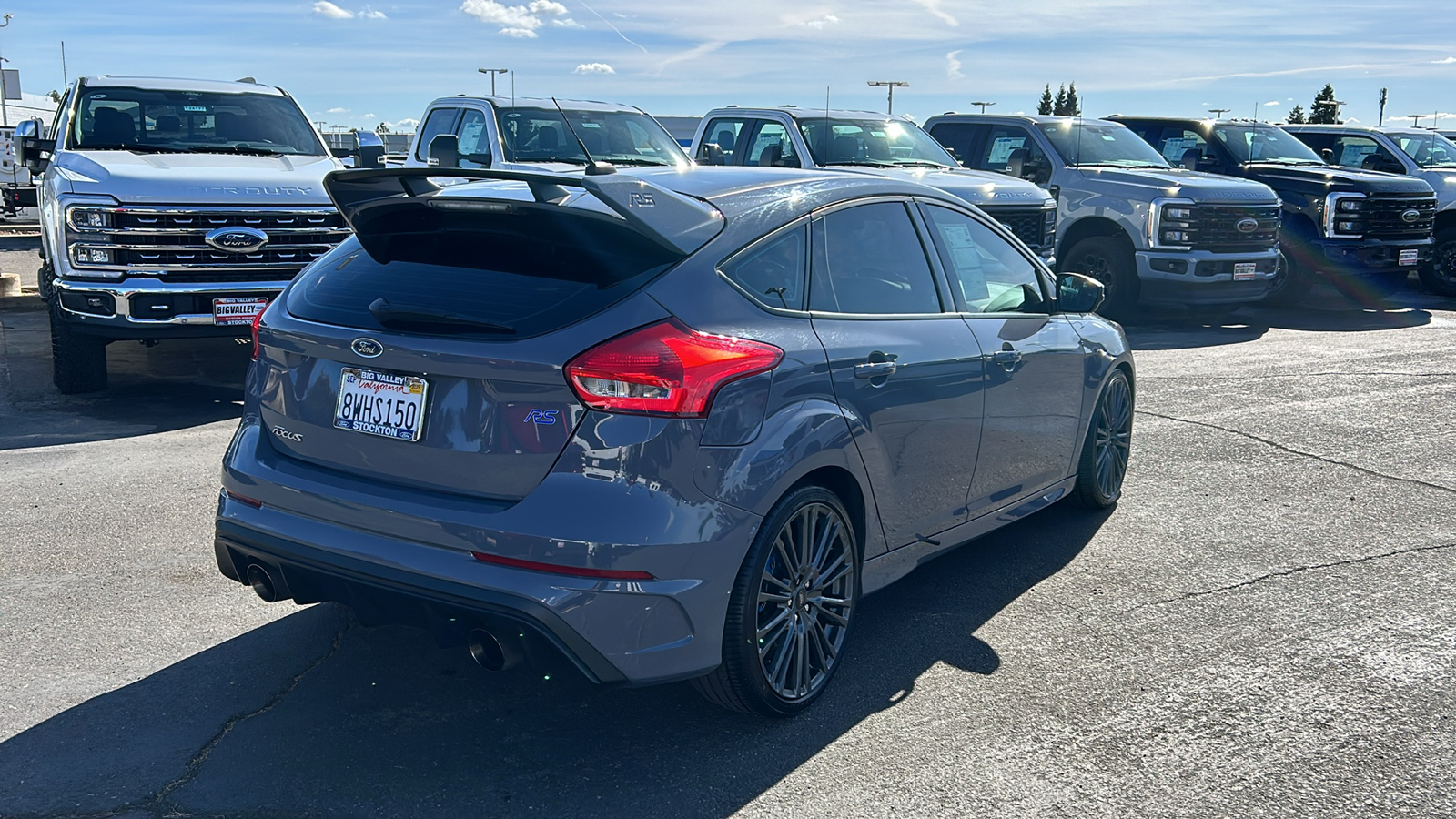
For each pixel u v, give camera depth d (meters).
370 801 3.01
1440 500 5.91
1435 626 4.30
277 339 3.50
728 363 3.14
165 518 5.24
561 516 2.98
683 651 3.14
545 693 3.64
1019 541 5.22
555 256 3.23
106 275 7.43
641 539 2.99
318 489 3.32
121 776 3.10
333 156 9.57
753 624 3.28
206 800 2.99
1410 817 3.03
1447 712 3.62
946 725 3.49
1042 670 3.89
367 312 3.32
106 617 4.14
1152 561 4.97
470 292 3.25
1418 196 13.82
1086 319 5.31
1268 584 4.71
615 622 3.01
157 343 10.32
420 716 3.47
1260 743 3.41
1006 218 10.95
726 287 3.30
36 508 5.36
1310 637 4.18
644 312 3.09
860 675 3.83
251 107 9.57
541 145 10.57
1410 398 8.43
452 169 3.24
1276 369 9.68
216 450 6.47
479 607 3.00
